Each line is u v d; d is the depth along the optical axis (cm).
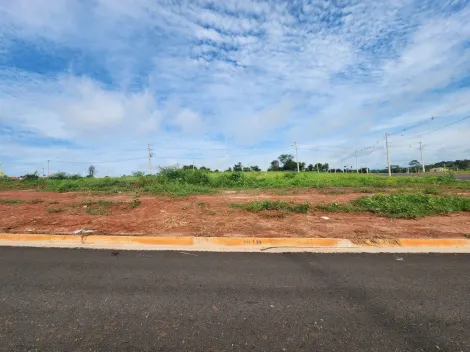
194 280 351
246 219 693
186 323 253
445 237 539
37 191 1461
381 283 344
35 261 421
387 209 785
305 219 699
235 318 262
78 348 217
